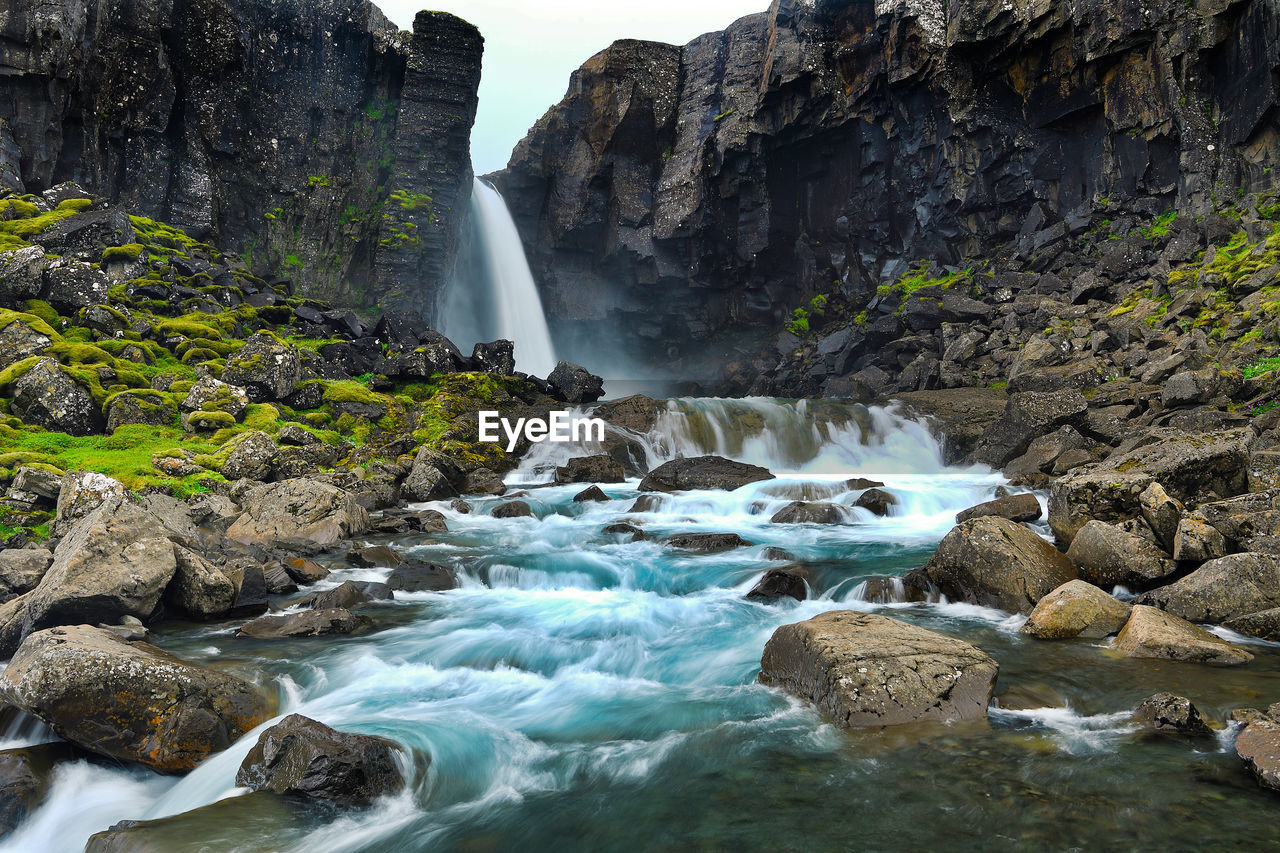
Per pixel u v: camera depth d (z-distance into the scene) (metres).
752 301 43.94
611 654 8.55
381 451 19.84
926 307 31.59
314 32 35.25
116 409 16.75
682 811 5.25
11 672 6.16
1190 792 5.21
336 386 21.94
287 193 34.28
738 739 6.30
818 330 41.06
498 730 6.62
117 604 8.47
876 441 24.55
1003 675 7.37
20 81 24.84
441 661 8.34
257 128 33.72
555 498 18.53
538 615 9.95
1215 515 10.12
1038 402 20.47
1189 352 19.92
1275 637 8.19
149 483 14.09
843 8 38.25
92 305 19.62
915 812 5.08
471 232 41.94
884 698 6.48
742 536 14.53
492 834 5.11
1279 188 24.09
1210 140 26.05
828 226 41.75
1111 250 27.59
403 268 35.31
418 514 15.59
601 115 44.06
